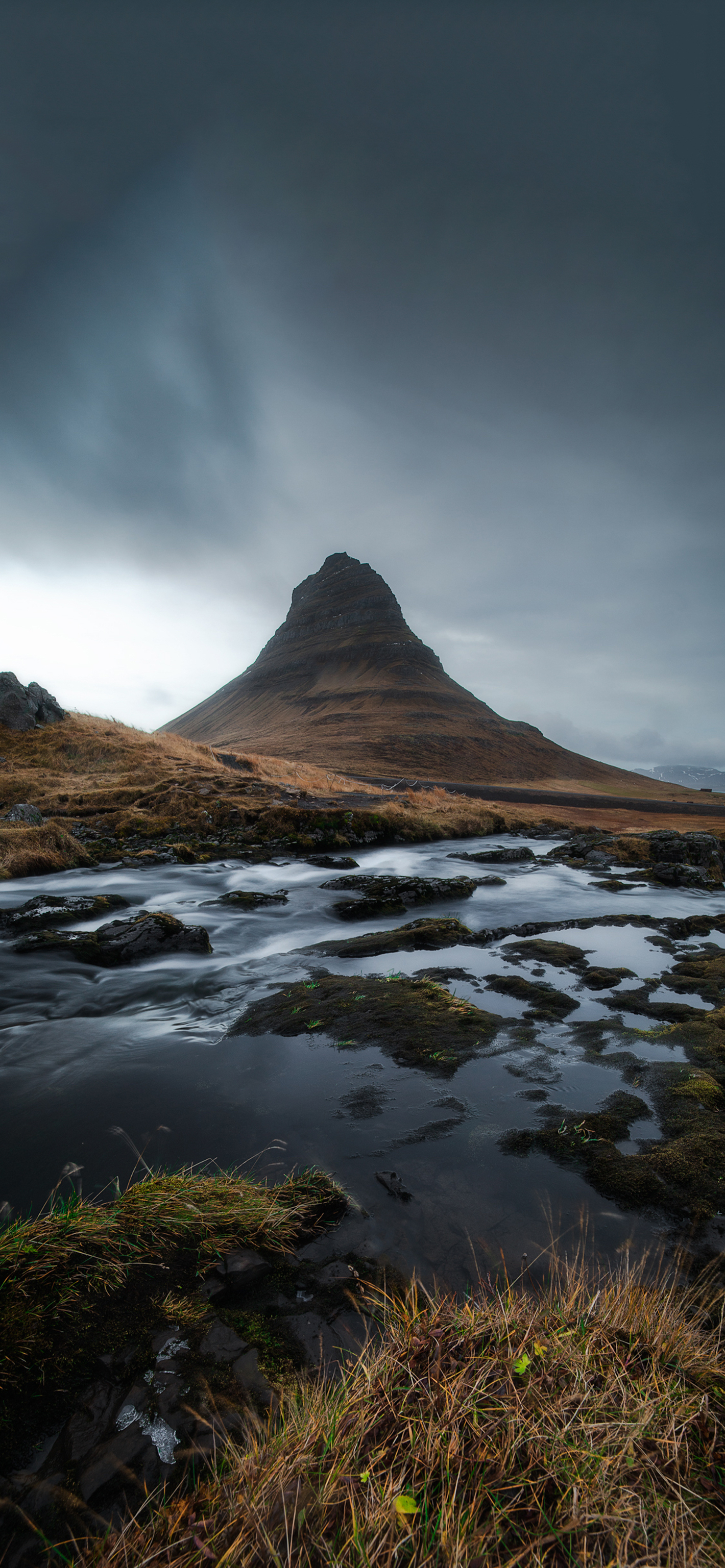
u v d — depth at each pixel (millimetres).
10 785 20312
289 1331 2291
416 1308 1957
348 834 18812
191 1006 6410
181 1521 1438
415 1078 4645
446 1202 3201
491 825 23891
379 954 8133
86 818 18312
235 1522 1338
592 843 18891
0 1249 2393
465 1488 1322
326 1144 3791
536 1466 1356
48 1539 1534
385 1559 1197
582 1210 3146
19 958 7688
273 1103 4324
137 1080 4703
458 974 7203
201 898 12117
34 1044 5391
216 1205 2883
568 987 6895
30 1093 4492
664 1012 6023
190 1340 2178
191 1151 3754
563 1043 5242
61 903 9875
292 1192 3168
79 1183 3479
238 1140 3863
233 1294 2455
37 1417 1873
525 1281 2607
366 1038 5340
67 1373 2016
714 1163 3494
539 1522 1240
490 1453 1384
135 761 23906
